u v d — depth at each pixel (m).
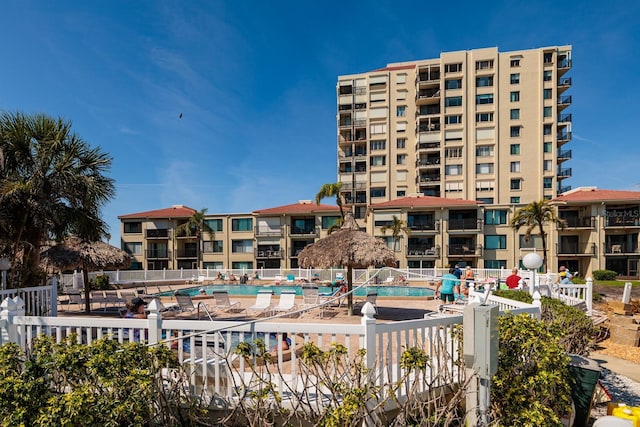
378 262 11.02
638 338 10.08
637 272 33.12
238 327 4.45
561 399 4.53
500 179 45.03
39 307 9.09
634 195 33.69
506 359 4.43
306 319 11.59
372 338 4.16
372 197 50.00
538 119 44.44
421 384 4.68
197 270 32.22
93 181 9.78
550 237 35.88
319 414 3.78
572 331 7.59
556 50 44.31
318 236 39.72
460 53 46.34
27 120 9.57
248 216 41.50
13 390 3.30
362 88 51.69
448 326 5.01
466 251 36.41
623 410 4.75
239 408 4.13
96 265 13.45
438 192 47.62
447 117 46.62
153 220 42.41
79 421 3.18
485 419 3.81
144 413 3.64
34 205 9.05
